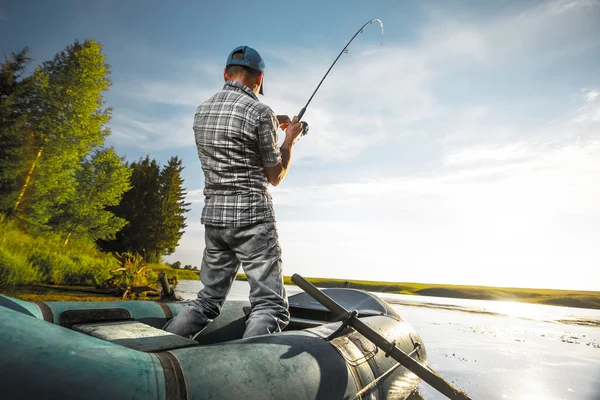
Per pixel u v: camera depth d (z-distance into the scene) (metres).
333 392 1.66
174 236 43.38
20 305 1.59
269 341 1.63
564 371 4.25
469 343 6.12
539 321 11.09
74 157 23.91
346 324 1.91
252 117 1.81
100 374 0.99
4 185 21.42
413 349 2.83
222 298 2.03
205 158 1.88
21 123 22.05
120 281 12.88
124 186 28.80
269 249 1.83
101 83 24.50
